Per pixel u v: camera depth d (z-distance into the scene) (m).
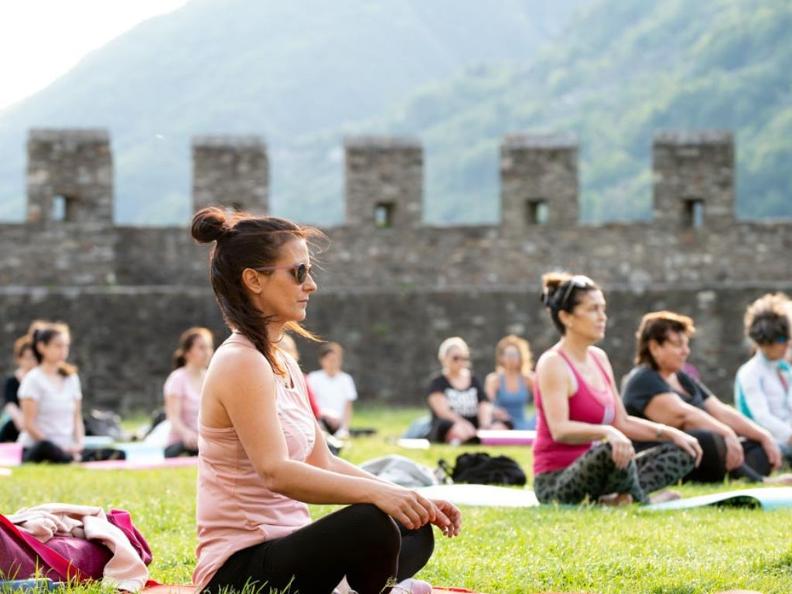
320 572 6.82
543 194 32.94
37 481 14.45
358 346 30.95
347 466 7.60
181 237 32.81
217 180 32.12
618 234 32.88
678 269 32.84
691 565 8.49
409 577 7.36
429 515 6.84
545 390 11.73
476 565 8.59
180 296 30.62
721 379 30.64
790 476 13.69
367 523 6.74
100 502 12.24
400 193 32.88
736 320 30.62
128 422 28.78
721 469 13.48
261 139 32.25
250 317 7.09
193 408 18.23
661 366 13.91
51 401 17.66
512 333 31.09
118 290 30.45
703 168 32.78
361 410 30.31
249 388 6.91
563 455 11.75
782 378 15.67
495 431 19.88
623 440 11.23
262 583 6.87
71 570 7.58
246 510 7.03
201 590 6.99
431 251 32.94
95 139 32.22
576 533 9.80
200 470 7.14
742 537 9.64
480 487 12.91
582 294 11.73
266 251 7.09
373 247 32.81
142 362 30.48
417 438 20.38
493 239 32.97
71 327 30.25
